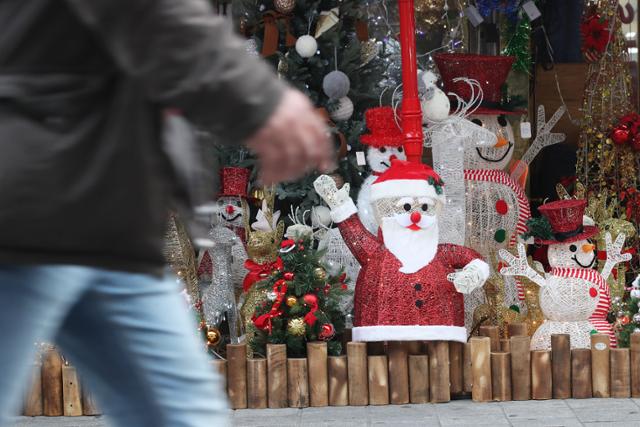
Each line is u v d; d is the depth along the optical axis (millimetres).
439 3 10125
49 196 2195
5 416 2252
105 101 2236
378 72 9258
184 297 7105
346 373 6895
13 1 2182
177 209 2473
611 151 9266
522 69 9891
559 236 7340
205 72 2084
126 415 2438
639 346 6910
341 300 7273
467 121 7934
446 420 6422
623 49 9438
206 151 2547
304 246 7227
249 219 8891
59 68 2207
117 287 2309
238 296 8430
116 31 2094
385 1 10062
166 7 2070
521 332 7465
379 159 8297
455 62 8312
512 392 6938
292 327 6910
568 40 10828
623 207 9281
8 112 2188
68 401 6832
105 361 2393
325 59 8898
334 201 7172
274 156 2154
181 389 2389
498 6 9359
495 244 8297
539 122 8867
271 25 8742
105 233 2256
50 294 2236
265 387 6867
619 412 6508
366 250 7074
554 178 10531
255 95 2104
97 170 2223
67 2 2135
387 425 6316
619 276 8094
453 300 6957
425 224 6949
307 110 2152
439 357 6938
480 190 8273
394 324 6816
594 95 9422
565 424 6223
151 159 2273
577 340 7273
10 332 2217
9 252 2195
